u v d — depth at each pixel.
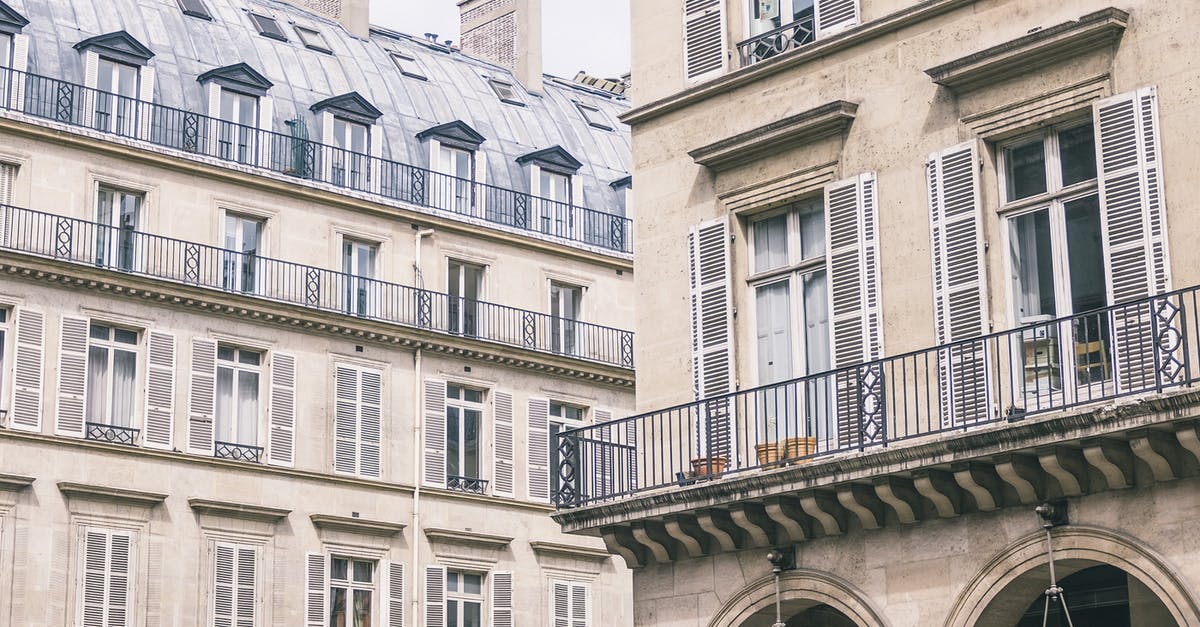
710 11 27.38
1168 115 21.88
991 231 23.38
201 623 45.78
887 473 22.56
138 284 46.19
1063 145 23.08
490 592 51.50
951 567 22.77
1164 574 20.77
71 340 45.19
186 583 45.81
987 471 22.14
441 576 50.50
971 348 22.67
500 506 52.22
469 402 52.62
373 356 50.59
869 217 24.59
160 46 50.31
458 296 53.00
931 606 22.88
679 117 27.50
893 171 24.48
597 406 55.12
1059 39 22.64
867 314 24.39
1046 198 22.97
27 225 45.22
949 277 23.52
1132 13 22.39
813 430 24.92
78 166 46.53
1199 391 19.75
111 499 45.00
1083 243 22.64
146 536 45.44
